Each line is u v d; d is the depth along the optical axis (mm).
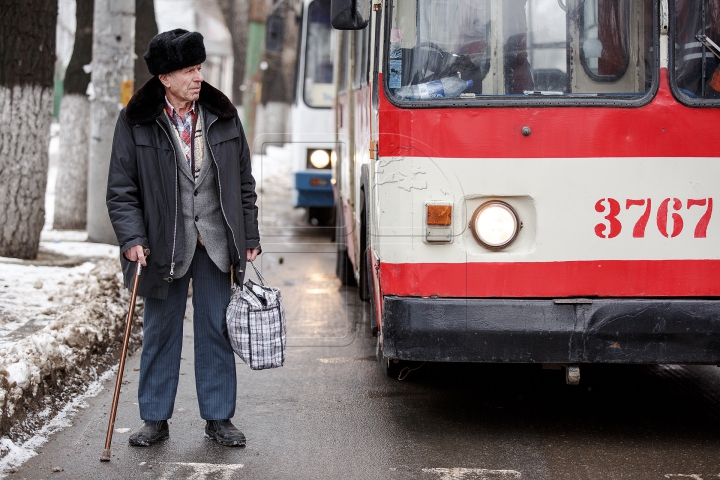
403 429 5590
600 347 5027
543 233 5078
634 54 5141
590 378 6844
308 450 5191
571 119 5051
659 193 5078
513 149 5059
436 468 4891
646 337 5023
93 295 8328
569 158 5059
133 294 4984
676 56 5102
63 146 15398
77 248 12500
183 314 5250
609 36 5160
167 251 4996
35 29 10852
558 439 5398
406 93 5152
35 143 11031
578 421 5770
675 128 5070
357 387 6578
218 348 5258
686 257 5105
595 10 5176
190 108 5086
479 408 6059
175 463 4949
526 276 5090
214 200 5129
